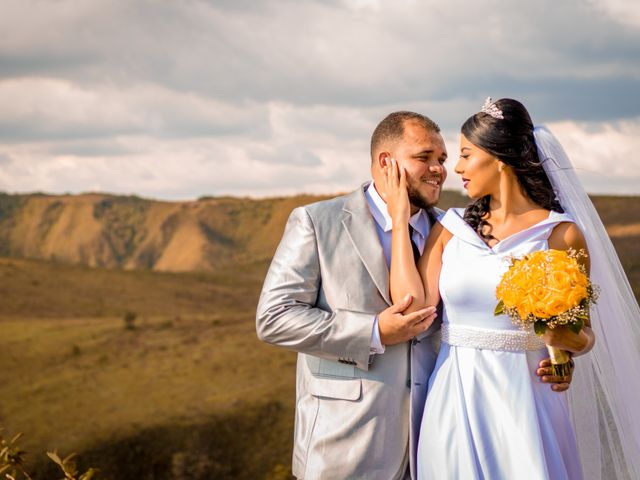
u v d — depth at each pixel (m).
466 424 3.26
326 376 3.41
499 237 3.39
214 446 44.38
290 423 46.66
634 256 89.19
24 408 49.78
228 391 50.84
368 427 3.33
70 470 3.33
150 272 116.38
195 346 63.09
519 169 3.37
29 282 99.38
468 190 3.47
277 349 61.03
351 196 3.61
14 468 3.37
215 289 111.00
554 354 3.24
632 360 3.54
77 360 60.81
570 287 3.01
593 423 3.55
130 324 71.88
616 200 120.88
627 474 3.54
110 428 45.75
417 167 3.42
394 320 3.24
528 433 3.20
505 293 3.10
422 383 3.46
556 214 3.38
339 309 3.35
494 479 3.20
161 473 43.34
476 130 3.40
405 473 3.43
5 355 61.88
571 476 3.37
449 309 3.41
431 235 3.55
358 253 3.43
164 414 47.62
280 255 3.51
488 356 3.32
